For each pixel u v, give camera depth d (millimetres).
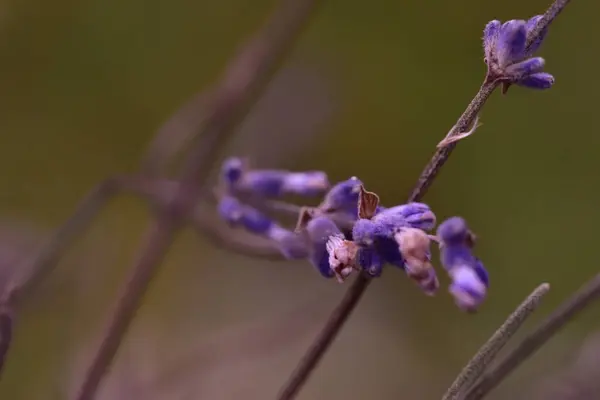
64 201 502
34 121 503
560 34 492
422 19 500
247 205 301
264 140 446
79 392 311
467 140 494
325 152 479
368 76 500
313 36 502
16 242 413
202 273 513
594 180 493
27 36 495
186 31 510
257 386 453
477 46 494
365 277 262
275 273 522
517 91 492
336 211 263
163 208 329
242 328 485
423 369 491
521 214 498
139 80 511
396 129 500
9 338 283
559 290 488
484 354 255
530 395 337
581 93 494
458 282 253
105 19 500
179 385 391
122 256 459
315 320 421
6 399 393
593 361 329
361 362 491
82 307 424
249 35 501
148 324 484
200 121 339
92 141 509
